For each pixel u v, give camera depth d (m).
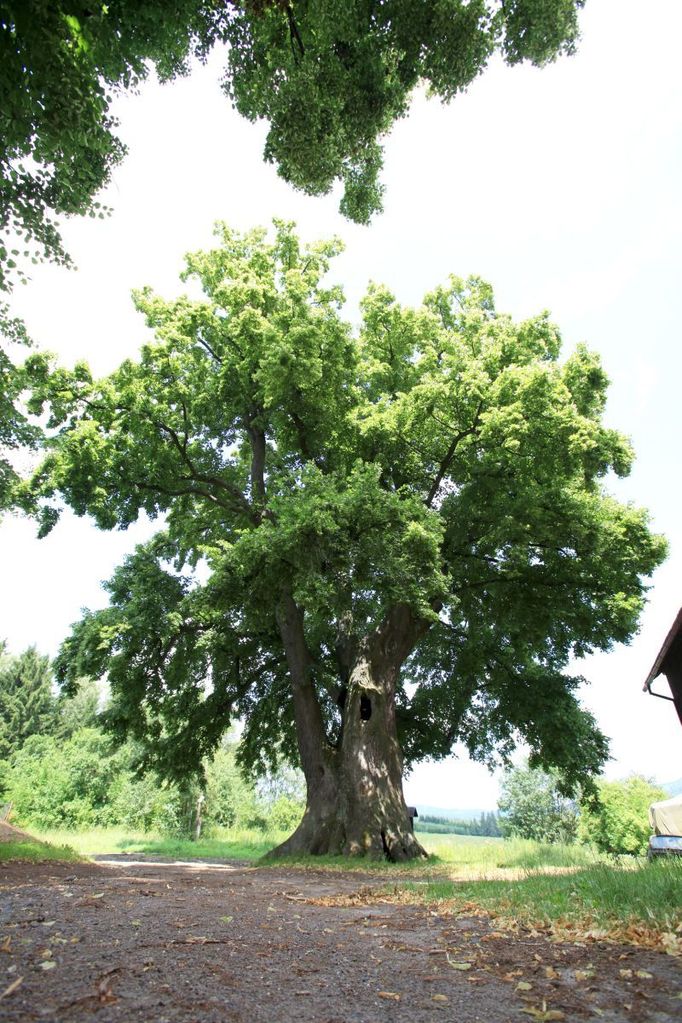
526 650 24.25
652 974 4.18
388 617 21.05
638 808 45.50
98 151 8.45
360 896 9.34
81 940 4.64
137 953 4.35
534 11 9.55
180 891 8.59
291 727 25.48
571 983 4.05
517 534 19.16
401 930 6.07
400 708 25.41
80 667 19.03
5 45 6.43
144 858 23.34
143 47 8.12
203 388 21.48
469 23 9.34
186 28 8.66
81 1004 3.25
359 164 11.37
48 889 7.70
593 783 24.72
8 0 6.22
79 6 6.77
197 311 20.41
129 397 19.75
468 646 24.28
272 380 17.91
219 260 21.88
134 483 20.89
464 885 9.98
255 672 24.59
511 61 10.19
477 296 22.98
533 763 24.91
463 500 20.20
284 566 16.14
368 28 9.38
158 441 20.70
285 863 16.55
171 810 44.69
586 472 19.69
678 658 15.27
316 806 19.02
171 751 23.72
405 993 3.84
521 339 19.84
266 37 9.23
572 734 23.38
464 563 21.44
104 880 9.83
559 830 61.59
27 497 19.41
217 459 23.58
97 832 41.50
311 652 24.89
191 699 23.92
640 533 19.16
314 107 9.30
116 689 20.41
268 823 53.59
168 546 24.81
